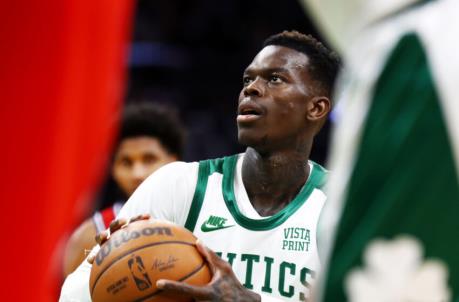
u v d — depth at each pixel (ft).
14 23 13.92
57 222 14.83
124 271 10.90
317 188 13.08
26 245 14.90
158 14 40.81
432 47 6.92
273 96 12.63
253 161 13.16
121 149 17.94
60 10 13.93
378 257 6.73
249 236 12.84
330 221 7.12
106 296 11.00
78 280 12.53
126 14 14.47
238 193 13.23
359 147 6.98
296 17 40.32
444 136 6.78
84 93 14.35
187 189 13.29
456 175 6.73
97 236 11.68
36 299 15.17
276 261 12.65
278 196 13.08
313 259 12.52
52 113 14.24
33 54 14.02
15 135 14.28
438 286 6.61
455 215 6.69
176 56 40.55
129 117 17.89
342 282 6.81
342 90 7.56
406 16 7.13
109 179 24.66
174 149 18.15
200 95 40.40
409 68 6.96
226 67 40.65
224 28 40.78
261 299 11.27
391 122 6.91
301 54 12.90
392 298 6.64
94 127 14.53
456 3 6.99
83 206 17.06
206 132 39.27
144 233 11.14
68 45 14.03
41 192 14.64
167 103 39.73
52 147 14.38
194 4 40.96
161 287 10.62
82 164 14.65
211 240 12.98
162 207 13.15
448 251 6.64
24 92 14.11
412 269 6.66
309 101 12.85
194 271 10.98
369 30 7.23
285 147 12.88
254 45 40.45
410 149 6.82
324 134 35.47
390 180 6.84
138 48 40.32
